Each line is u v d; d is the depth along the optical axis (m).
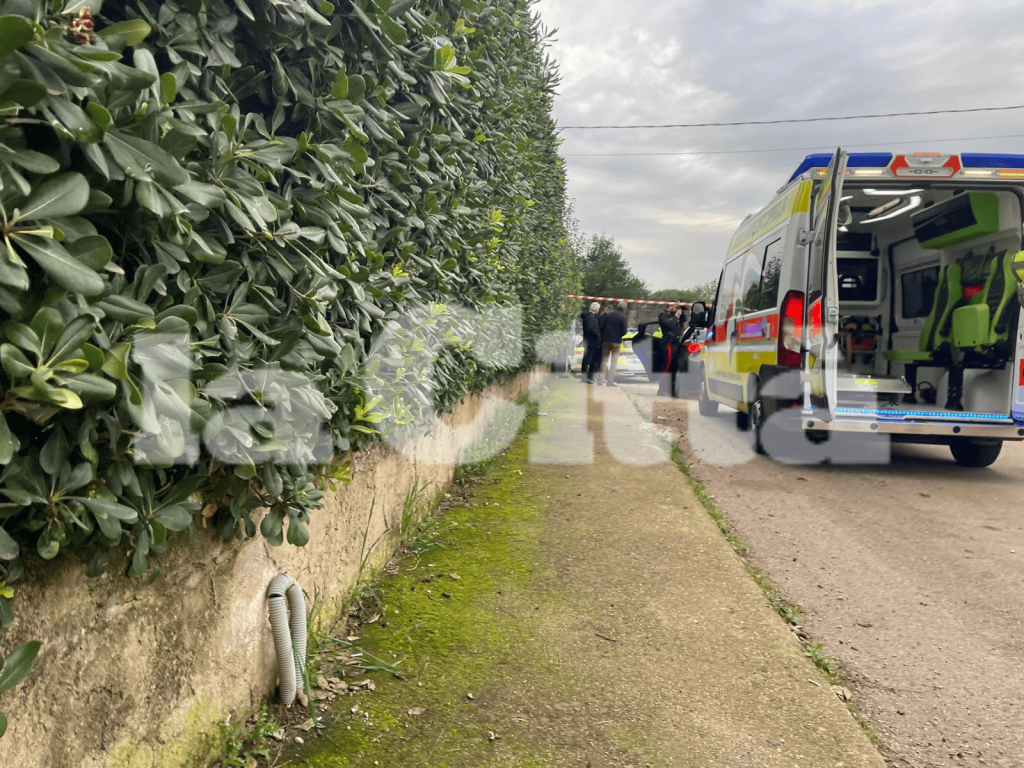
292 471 2.24
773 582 4.44
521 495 6.02
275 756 2.43
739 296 9.79
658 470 7.15
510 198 6.22
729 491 6.73
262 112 2.06
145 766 1.94
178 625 2.10
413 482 4.77
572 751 2.56
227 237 1.68
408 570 4.16
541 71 8.38
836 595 4.25
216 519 2.25
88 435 1.37
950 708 3.03
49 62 1.08
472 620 3.57
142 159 1.29
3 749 1.46
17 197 1.12
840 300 9.73
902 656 3.50
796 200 7.51
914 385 8.88
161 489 1.75
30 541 1.45
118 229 1.46
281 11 1.76
